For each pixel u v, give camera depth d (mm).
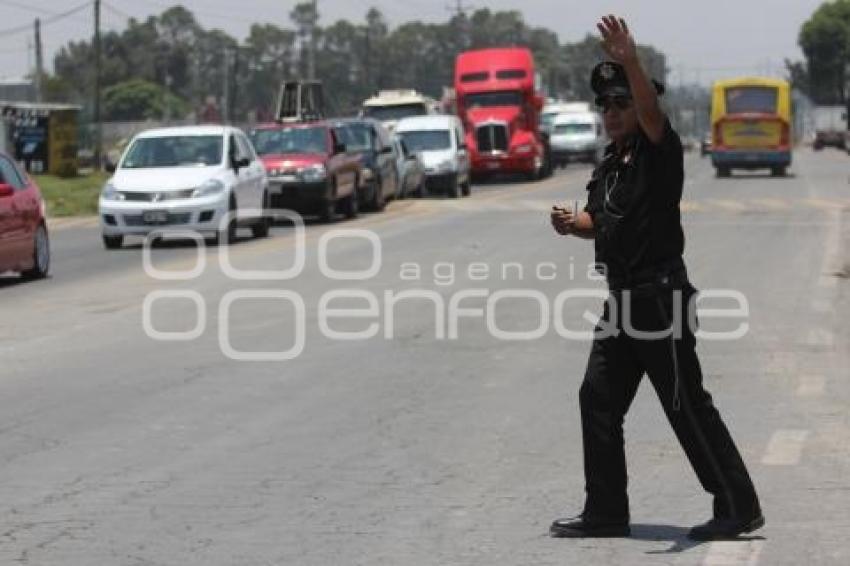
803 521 19125
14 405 27922
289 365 32375
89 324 39250
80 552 18109
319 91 134625
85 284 49625
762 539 18266
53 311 42250
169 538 18719
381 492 21062
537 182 145250
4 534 18969
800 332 36500
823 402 27500
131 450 24000
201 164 65875
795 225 70875
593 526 18406
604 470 18281
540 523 19250
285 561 17625
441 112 169875
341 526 19219
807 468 22203
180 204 63625
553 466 22547
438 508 20094
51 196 121750
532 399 28156
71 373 31531
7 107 170375
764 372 30812
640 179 17328
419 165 107312
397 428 25594
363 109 154625
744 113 145000
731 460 18031
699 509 19906
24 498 20891
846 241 61656
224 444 24422
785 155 144500
